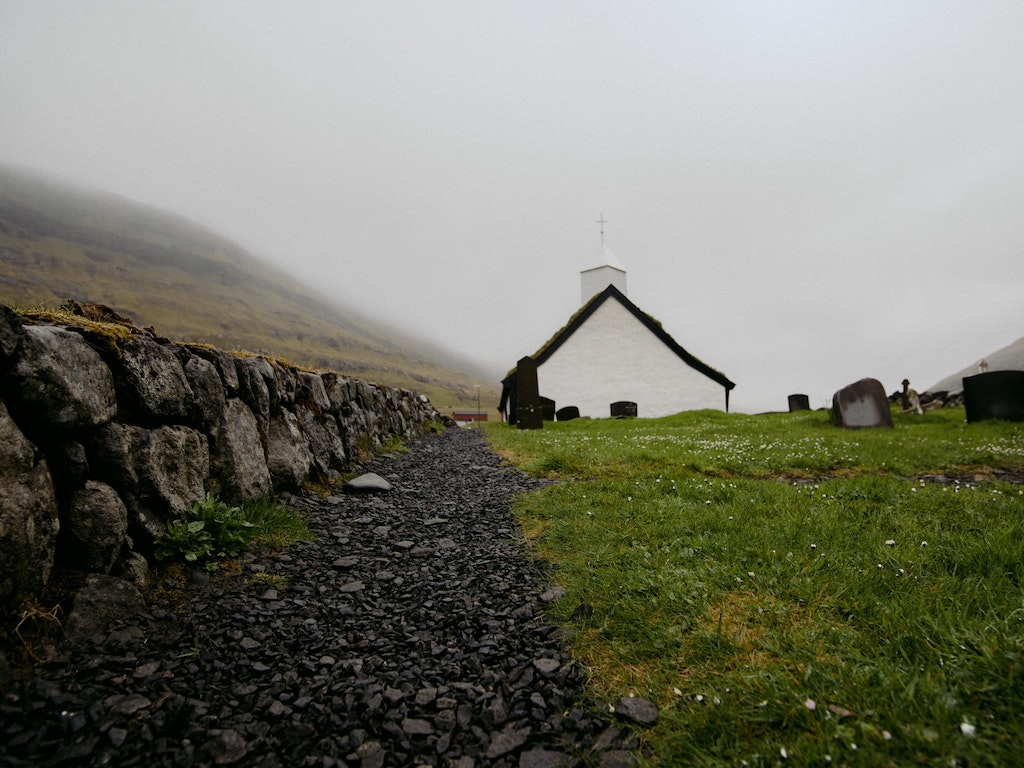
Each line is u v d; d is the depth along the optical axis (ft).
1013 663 9.50
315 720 9.77
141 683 10.36
